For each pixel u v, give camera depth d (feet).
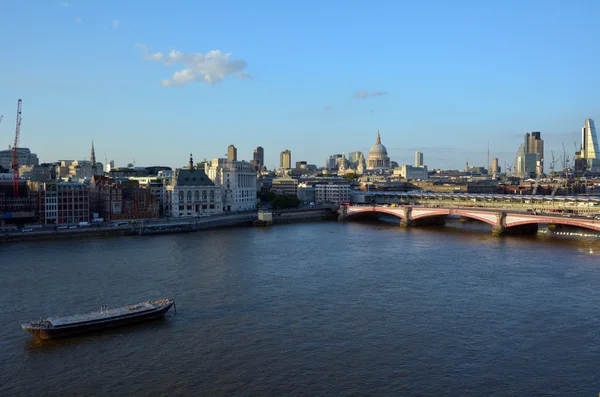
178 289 496.23
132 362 329.31
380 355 338.75
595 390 292.40
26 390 294.25
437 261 638.94
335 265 614.34
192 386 297.74
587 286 503.61
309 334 376.07
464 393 288.92
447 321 403.13
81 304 445.78
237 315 418.31
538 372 314.14
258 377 308.19
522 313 421.59
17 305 442.91
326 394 287.89
